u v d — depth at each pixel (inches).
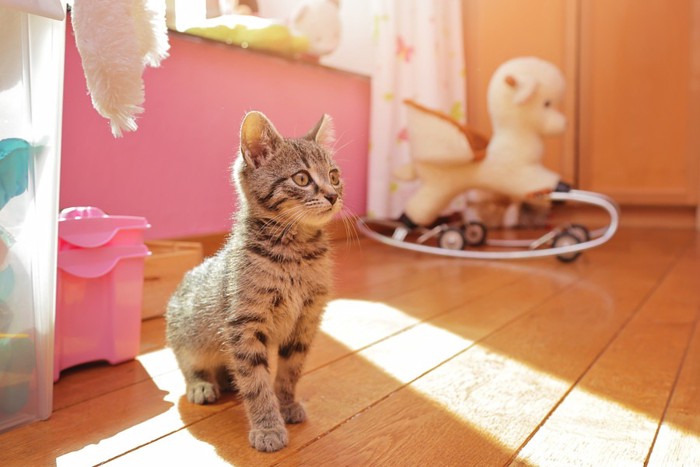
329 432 21.2
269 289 21.3
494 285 42.8
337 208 23.1
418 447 20.1
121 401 23.6
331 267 23.4
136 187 40.6
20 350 21.5
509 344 30.0
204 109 44.6
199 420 22.1
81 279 25.9
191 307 23.6
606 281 44.0
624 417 22.0
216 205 46.5
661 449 19.7
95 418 22.1
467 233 60.0
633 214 75.6
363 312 35.4
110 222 26.5
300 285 22.0
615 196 73.7
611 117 72.9
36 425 21.5
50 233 21.0
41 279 21.2
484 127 74.6
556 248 52.1
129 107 19.8
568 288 41.8
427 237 60.0
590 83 73.0
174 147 42.8
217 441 20.6
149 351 29.1
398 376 26.0
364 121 64.4
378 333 31.6
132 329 27.7
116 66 19.3
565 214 76.5
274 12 52.0
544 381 25.4
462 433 21.0
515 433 20.9
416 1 63.3
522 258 53.9
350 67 61.7
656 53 70.8
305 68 54.6
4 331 21.2
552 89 53.9
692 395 23.8
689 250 57.2
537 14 72.6
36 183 20.6
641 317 34.5
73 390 24.5
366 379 25.6
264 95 49.9
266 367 21.7
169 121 42.2
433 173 56.2
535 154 54.4
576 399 23.6
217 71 45.3
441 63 66.0
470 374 26.2
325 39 55.0
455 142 53.3
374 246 59.8
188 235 44.3
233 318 21.3
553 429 21.2
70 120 36.1
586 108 73.4
